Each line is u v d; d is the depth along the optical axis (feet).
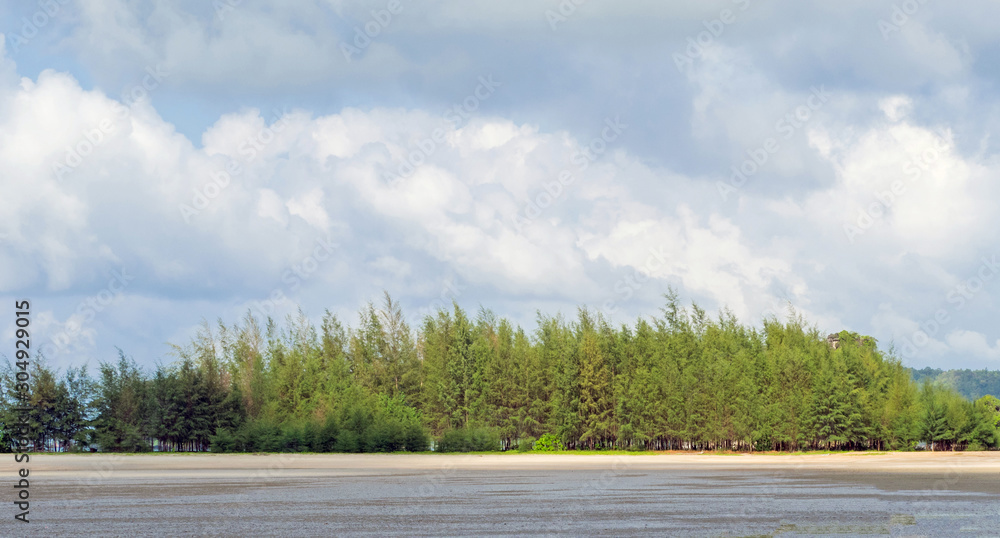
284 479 115.03
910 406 224.12
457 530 61.93
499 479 115.03
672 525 64.34
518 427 232.12
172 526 64.28
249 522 66.54
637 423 222.28
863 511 73.26
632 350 234.38
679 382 220.23
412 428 217.77
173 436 215.10
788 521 66.49
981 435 219.41
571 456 195.93
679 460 172.96
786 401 217.56
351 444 210.59
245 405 230.07
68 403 210.79
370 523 65.87
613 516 70.03
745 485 102.94
